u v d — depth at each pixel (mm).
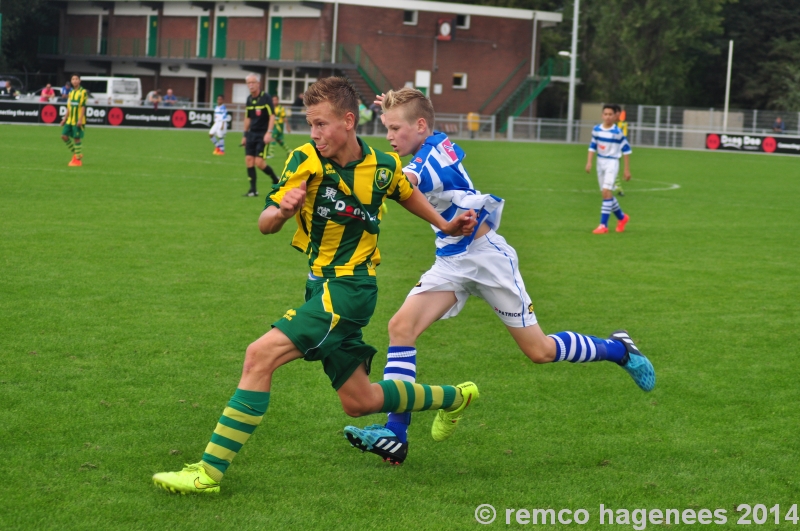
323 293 4004
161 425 4777
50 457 4270
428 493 4051
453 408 4535
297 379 5746
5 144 25656
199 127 40562
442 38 52719
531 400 5480
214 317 7176
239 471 4230
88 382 5430
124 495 3891
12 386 5281
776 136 43531
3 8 58031
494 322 7566
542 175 24578
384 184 4070
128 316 7070
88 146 27078
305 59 50594
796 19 62219
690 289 9078
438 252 4832
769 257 11320
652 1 57156
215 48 53562
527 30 55375
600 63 61031
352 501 3930
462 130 51969
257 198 15773
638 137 48875
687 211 16750
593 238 12766
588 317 7742
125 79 48844
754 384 5910
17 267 8734
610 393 5668
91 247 10055
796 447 4773
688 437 4898
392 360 4668
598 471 4383
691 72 64125
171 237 11078
